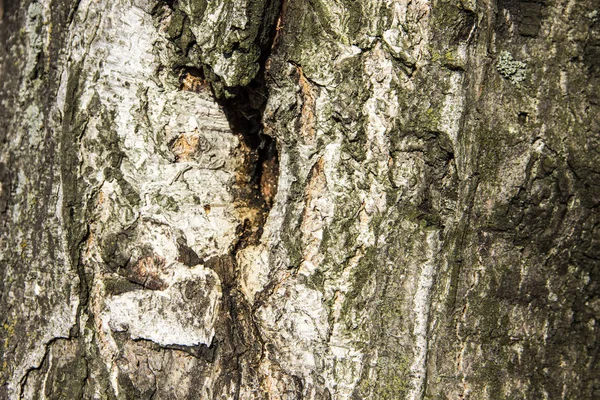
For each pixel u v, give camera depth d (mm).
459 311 783
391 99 770
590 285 794
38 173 829
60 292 818
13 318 844
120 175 799
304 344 790
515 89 778
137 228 799
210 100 806
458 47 769
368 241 779
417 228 777
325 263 782
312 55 773
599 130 780
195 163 803
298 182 785
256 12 761
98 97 798
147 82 797
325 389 788
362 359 785
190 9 778
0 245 854
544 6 776
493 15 771
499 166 779
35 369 834
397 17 766
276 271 790
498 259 783
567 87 779
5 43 873
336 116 774
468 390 786
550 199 781
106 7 798
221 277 797
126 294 806
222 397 800
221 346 798
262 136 818
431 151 773
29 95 837
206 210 800
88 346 815
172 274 797
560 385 793
